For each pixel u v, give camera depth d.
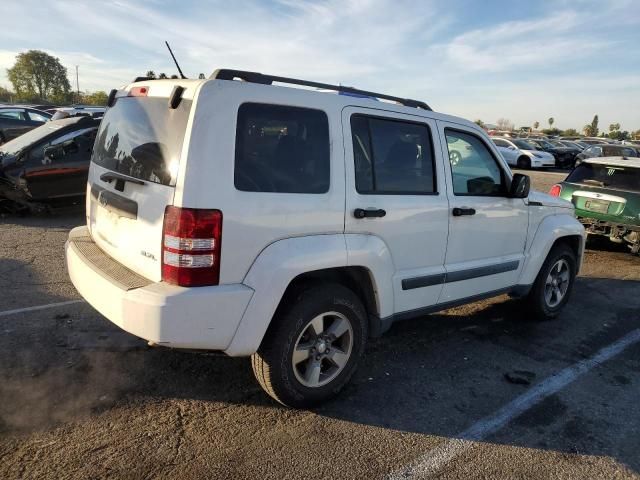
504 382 3.91
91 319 4.51
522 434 3.24
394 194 3.60
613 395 3.79
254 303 2.90
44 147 8.35
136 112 3.32
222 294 2.80
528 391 3.79
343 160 3.29
